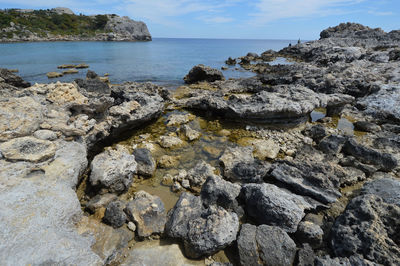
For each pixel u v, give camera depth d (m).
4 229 5.61
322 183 9.34
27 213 6.21
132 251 7.05
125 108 14.85
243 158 11.78
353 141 12.34
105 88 19.66
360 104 19.92
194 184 10.18
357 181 10.18
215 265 6.54
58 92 11.78
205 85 30.80
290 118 15.88
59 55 58.28
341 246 6.88
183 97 24.53
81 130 10.20
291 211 7.76
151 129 16.03
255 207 8.45
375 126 15.76
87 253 5.82
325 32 91.25
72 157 8.95
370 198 7.62
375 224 6.84
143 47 102.25
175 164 11.90
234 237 7.23
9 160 7.54
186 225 7.57
